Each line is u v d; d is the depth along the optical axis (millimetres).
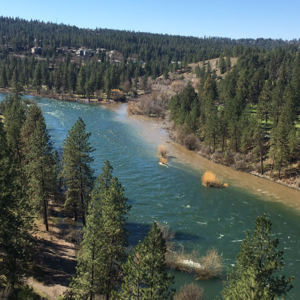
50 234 38750
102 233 24500
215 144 81750
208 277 31375
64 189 53625
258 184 63344
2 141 33594
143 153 79312
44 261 32000
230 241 40000
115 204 25281
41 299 24562
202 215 47562
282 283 19984
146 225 43344
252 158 73625
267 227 20609
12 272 25141
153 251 20125
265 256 20828
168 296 20109
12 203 25062
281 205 53156
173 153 82188
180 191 56781
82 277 24438
